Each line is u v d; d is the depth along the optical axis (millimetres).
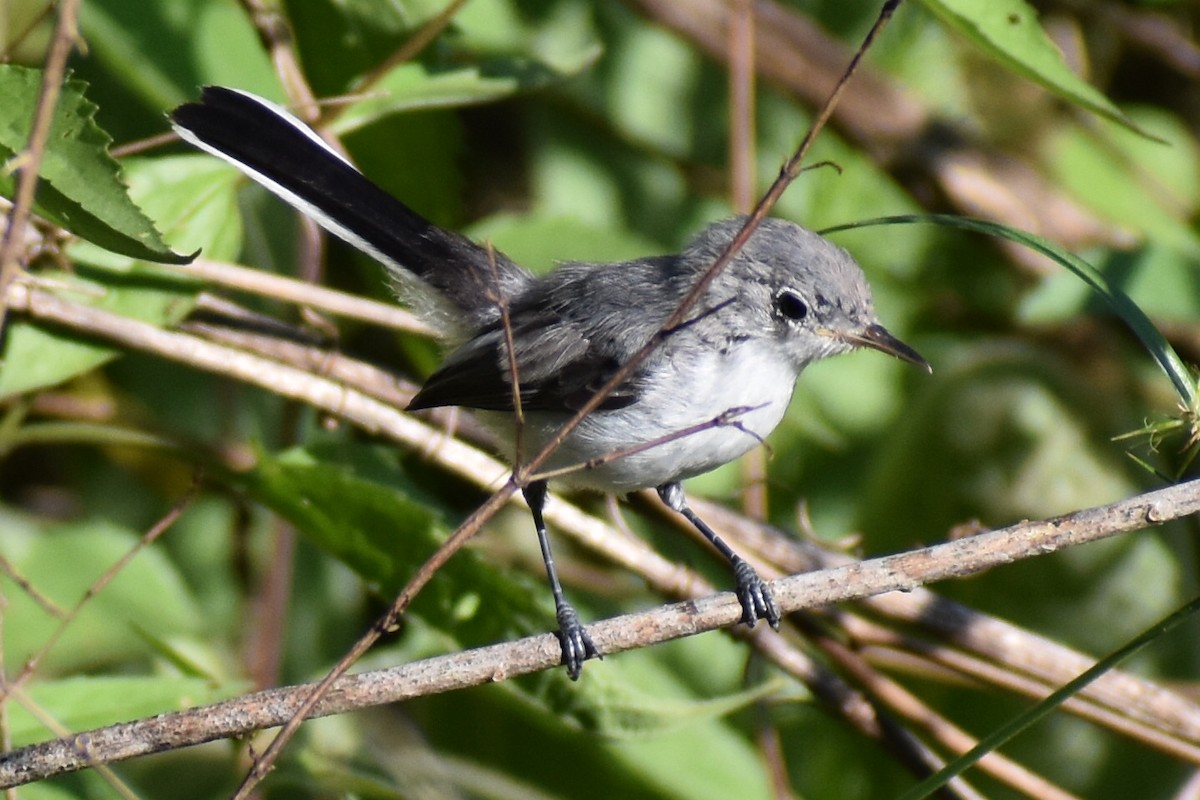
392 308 10016
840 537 11906
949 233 12719
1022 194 12531
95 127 6762
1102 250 10906
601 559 10859
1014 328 12398
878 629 9594
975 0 8219
